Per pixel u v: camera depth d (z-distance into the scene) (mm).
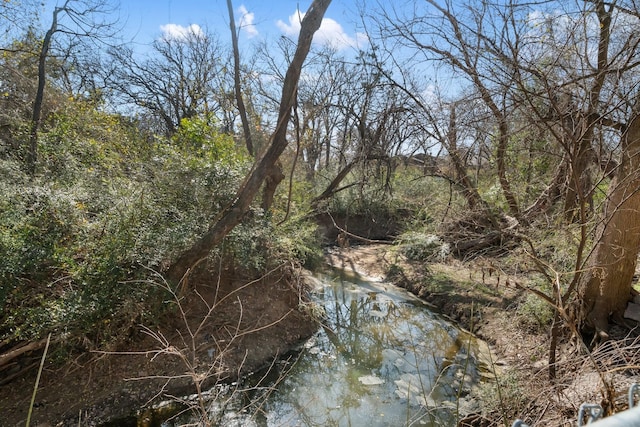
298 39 6051
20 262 3893
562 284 5137
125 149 7387
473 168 7816
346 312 7430
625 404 2623
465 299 7352
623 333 4500
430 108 7168
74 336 4117
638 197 4363
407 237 10516
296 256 8047
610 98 3531
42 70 7746
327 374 5316
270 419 4332
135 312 4496
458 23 4754
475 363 5461
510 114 4633
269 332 5844
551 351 3832
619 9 3729
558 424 2955
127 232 4605
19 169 5430
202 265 5707
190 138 7094
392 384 5086
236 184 6211
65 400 4027
